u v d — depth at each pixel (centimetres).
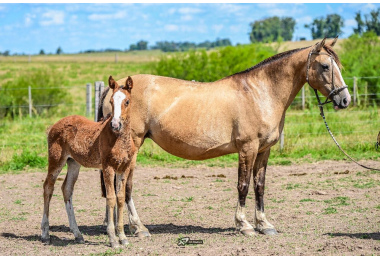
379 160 1323
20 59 8550
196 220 836
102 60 8469
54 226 809
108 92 774
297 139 1581
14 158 1379
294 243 667
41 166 1364
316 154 1440
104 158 659
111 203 666
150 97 747
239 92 738
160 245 677
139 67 5878
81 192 1077
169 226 798
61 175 1244
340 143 1508
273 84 741
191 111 737
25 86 2438
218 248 652
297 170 1261
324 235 704
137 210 909
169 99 745
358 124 1742
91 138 682
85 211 910
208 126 735
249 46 2675
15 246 684
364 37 3503
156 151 1488
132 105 754
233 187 1097
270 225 740
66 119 723
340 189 1029
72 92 3638
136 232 736
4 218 859
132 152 676
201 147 744
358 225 755
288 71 738
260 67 752
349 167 1268
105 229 777
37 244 697
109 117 677
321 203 920
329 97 730
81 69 5697
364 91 2209
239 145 733
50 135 722
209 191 1062
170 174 1253
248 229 725
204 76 2531
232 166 1352
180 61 2639
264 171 761
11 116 2253
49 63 6850
